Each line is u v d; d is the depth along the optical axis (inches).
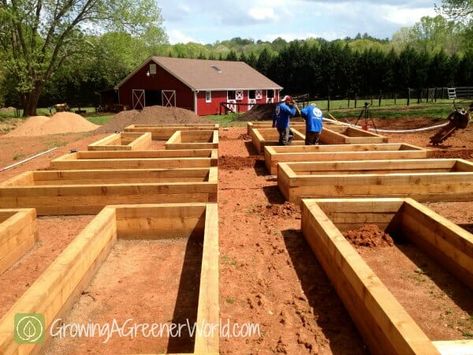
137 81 1449.3
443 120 695.1
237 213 270.7
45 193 272.4
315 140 429.7
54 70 1253.7
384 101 1437.0
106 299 176.7
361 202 228.2
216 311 133.8
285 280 184.5
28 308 135.3
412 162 322.3
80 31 1200.8
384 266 197.9
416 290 176.4
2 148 599.2
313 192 278.4
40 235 245.4
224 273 189.3
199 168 315.9
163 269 203.0
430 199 281.3
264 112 936.3
